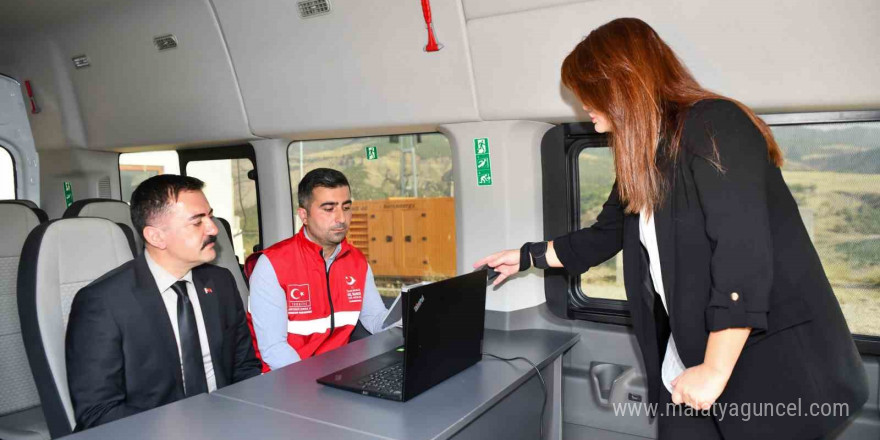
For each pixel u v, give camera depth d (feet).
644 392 8.23
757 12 6.31
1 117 13.42
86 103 11.98
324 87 9.21
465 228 9.00
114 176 12.95
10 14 10.66
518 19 7.47
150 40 10.32
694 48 6.72
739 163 4.09
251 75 9.74
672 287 4.68
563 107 7.70
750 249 3.97
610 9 6.98
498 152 8.56
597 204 8.73
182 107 10.75
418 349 5.77
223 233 9.75
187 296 6.71
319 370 6.70
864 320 7.10
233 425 5.03
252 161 11.02
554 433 8.34
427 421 5.16
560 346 8.00
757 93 6.59
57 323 6.42
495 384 6.24
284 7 8.82
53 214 13.30
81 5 10.19
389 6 8.07
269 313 7.86
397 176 10.02
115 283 6.26
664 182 4.59
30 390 8.59
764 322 3.95
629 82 4.56
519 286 8.97
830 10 6.02
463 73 8.08
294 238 8.42
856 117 6.66
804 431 4.40
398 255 10.11
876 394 6.93
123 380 6.19
